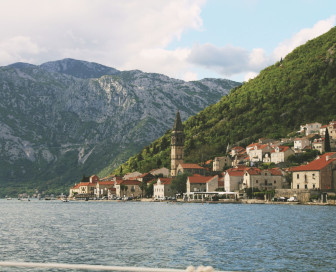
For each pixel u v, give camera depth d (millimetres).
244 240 88625
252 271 61719
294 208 177500
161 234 100625
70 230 112750
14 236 100500
